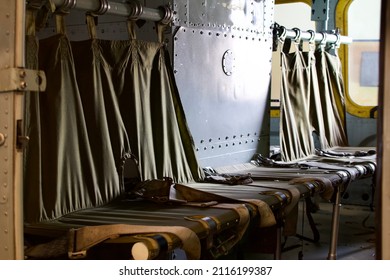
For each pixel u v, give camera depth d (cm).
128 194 347
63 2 311
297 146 567
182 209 318
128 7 361
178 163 398
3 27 207
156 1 395
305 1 727
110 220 291
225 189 382
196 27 425
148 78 384
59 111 311
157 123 389
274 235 388
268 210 332
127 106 368
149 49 383
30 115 297
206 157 444
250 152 509
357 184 715
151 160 378
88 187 325
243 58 490
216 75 453
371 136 707
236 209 312
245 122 499
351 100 714
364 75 703
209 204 323
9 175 208
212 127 451
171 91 402
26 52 297
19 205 209
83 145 324
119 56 364
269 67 536
